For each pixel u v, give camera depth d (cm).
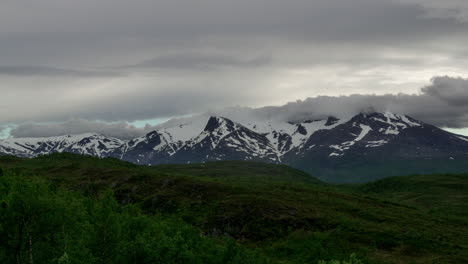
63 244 6844
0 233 6369
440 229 14975
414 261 11444
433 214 18038
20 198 6353
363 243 12888
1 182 8412
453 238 13775
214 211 15612
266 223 14612
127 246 6769
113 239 6756
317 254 11719
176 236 7644
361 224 14525
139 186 18812
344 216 15538
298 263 11038
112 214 6981
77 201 8688
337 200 18238
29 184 7150
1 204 6375
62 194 9394
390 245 12738
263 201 16175
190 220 15050
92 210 8319
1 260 6378
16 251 6406
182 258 7219
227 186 18450
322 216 15262
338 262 9338
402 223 15275
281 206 15875
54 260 6322
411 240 13000
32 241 6588
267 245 13238
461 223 16675
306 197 18300
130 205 10025
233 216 15075
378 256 11844
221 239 13500
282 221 14725
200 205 16425
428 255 11988
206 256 8288
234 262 8569
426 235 13650
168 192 17850
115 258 6694
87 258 6222
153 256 6819
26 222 6438
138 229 8238
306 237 13225
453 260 11544
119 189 18662
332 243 12631
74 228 7138
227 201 16350
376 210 17088
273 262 10375
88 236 6656
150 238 7462
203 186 18250
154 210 16588
